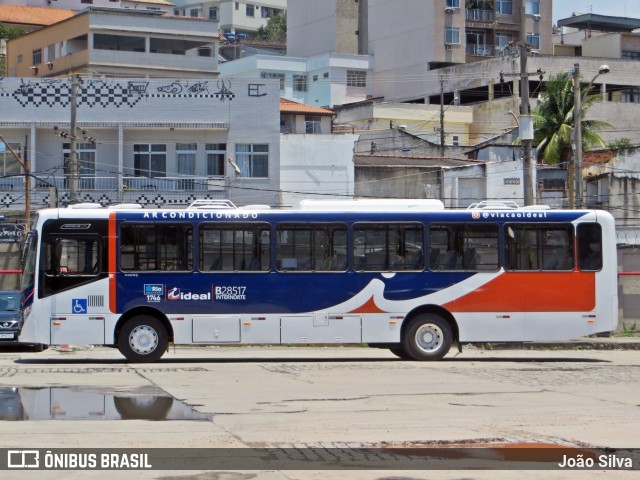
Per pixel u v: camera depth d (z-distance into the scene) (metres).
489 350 30.75
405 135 69.62
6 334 28.83
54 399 16.12
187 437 12.57
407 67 87.25
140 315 23.22
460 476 10.35
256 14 148.50
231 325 23.33
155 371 21.17
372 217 23.94
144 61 74.56
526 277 24.17
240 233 23.53
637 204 54.66
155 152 51.06
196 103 50.81
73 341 22.89
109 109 50.25
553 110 64.12
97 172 50.59
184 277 23.23
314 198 53.97
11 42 82.88
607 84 80.38
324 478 10.20
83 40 75.00
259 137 51.31
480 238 24.17
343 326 23.67
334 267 23.75
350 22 92.50
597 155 59.47
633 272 34.81
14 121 49.72
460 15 85.81
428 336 24.06
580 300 24.27
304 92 90.19
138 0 112.25
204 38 76.38
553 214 24.38
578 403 16.22
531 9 89.06
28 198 43.19
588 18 105.62
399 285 23.84
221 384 18.64
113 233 23.12
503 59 79.38
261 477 10.23
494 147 63.03
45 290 22.91
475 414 14.85
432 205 24.33
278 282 23.50
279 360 24.84
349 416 14.54
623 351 30.33
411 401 16.30
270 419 14.19
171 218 23.33
